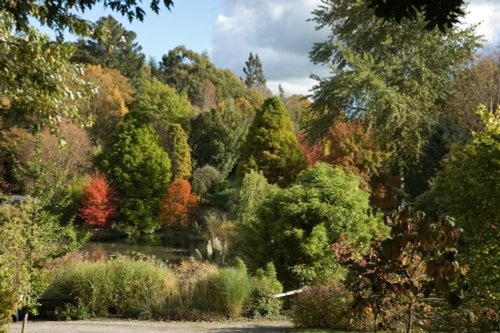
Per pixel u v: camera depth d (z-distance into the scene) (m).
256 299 11.45
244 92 68.12
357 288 3.75
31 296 7.56
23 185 7.89
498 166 6.09
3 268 6.71
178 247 26.44
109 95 44.03
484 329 5.39
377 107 22.33
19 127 29.08
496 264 5.77
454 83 24.81
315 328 9.31
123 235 30.75
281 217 13.18
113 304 11.50
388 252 3.36
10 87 7.50
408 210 3.29
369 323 8.88
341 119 24.92
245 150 25.72
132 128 32.22
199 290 11.60
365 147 22.44
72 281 11.45
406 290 3.60
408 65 24.28
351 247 10.19
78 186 29.09
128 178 31.30
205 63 66.38
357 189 13.54
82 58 52.34
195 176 34.19
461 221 6.05
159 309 11.09
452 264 3.08
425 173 23.27
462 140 23.17
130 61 56.28
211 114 40.34
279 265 13.10
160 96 47.53
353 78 23.20
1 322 6.54
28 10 5.97
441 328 5.61
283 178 24.84
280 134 25.11
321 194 13.09
